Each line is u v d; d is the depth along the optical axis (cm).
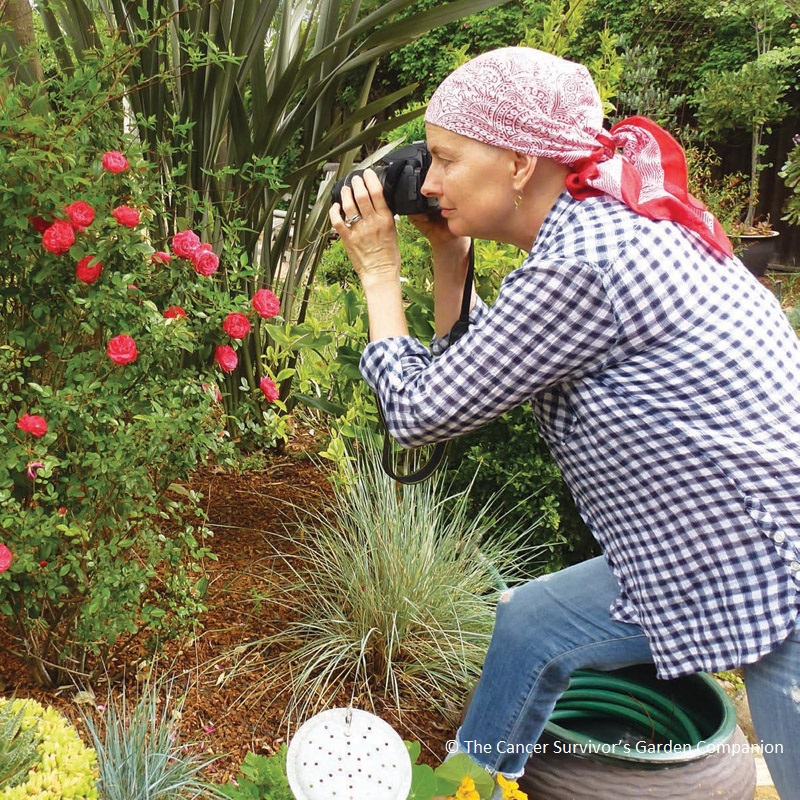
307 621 238
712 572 133
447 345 171
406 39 272
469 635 233
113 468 179
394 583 234
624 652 163
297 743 146
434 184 141
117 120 214
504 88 130
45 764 144
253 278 251
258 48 285
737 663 133
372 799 143
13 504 175
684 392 130
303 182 322
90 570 196
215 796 178
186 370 201
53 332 192
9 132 173
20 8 233
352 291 296
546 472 274
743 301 134
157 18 266
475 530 271
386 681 221
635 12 862
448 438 143
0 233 181
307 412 364
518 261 283
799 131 882
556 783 180
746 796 183
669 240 130
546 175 137
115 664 216
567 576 166
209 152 292
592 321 129
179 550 203
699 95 864
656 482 134
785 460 129
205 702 209
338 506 280
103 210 182
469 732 179
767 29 826
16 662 215
